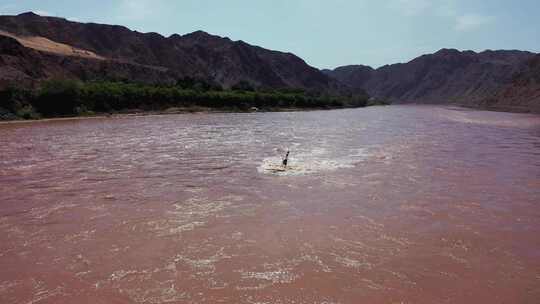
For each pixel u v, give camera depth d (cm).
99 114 5888
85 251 1087
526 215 1388
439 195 1623
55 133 3716
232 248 1100
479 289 900
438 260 1040
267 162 2291
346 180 1856
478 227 1272
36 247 1117
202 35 17650
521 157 2495
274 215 1366
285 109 8731
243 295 866
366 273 966
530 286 914
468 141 3300
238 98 8075
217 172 2030
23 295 875
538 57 12131
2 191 1675
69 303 843
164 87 7888
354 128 4503
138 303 838
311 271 972
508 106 10944
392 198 1574
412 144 3088
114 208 1447
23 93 5375
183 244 1127
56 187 1738
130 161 2322
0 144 2983
